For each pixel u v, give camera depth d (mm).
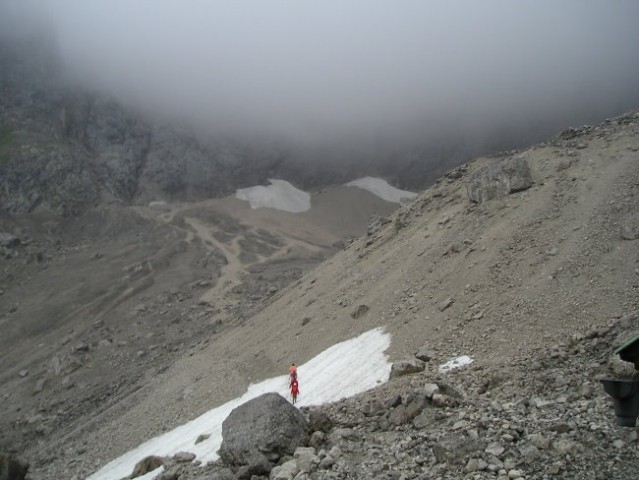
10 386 71500
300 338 42250
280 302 62844
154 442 36625
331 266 63219
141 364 71250
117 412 50469
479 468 13508
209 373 47781
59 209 154125
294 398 29906
